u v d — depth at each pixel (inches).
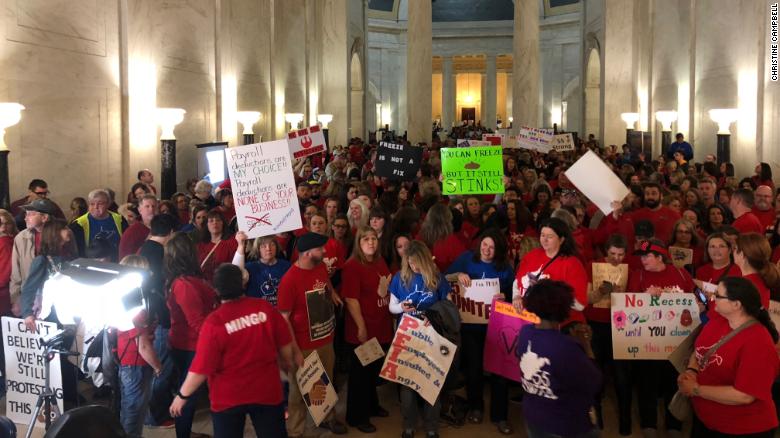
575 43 1466.5
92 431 97.7
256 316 168.9
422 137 903.7
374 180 466.0
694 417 173.9
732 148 612.7
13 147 360.5
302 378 213.3
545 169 607.2
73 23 404.8
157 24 494.6
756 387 150.9
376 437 226.4
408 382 213.2
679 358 183.9
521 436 224.2
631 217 303.0
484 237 229.9
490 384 250.1
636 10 876.6
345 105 968.9
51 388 207.6
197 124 556.4
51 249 226.7
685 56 713.0
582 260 247.9
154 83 490.3
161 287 228.7
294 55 818.8
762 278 191.3
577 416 149.1
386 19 1612.9
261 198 226.7
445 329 213.5
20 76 364.5
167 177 465.7
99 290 175.5
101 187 433.7
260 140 620.7
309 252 212.7
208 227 261.4
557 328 154.3
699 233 292.2
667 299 210.5
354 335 232.1
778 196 322.7
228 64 617.6
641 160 628.7
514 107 973.2
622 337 211.8
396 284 222.4
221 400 166.6
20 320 211.3
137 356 197.0
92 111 424.2
